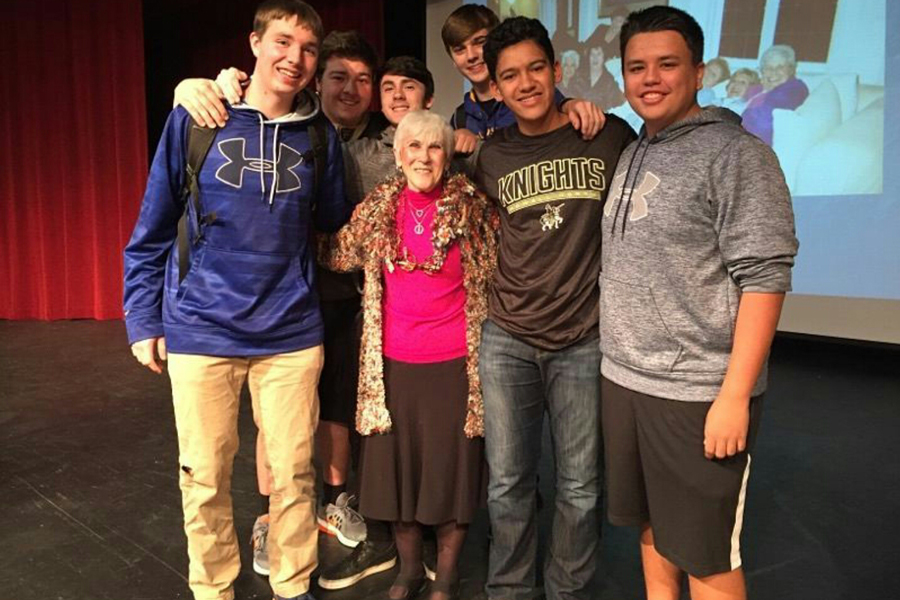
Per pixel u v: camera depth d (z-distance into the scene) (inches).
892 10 162.7
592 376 65.2
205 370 65.3
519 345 67.1
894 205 168.1
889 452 122.4
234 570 72.0
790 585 79.5
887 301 171.5
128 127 239.9
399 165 68.4
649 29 55.3
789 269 51.2
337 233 73.5
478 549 88.5
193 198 64.3
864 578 81.0
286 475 69.8
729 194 51.7
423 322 69.4
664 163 55.8
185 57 302.4
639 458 59.9
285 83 62.6
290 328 67.4
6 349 200.1
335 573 79.4
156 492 104.7
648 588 65.2
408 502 71.7
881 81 165.9
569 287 64.2
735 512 55.4
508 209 66.4
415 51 256.2
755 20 179.2
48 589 78.7
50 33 231.9
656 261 55.7
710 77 186.9
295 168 65.7
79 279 244.5
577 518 67.5
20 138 236.5
